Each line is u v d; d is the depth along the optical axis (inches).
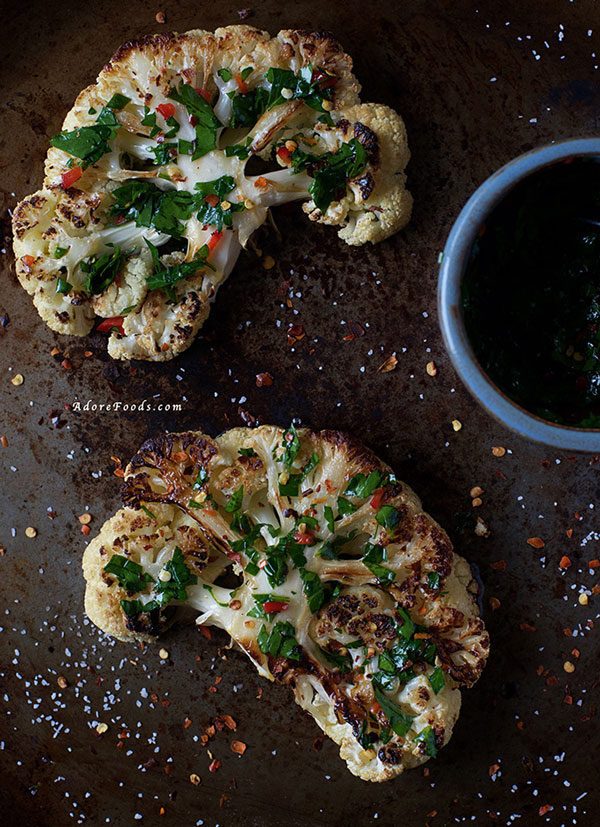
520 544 22.9
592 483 22.9
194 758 23.2
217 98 22.6
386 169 22.1
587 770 23.0
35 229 22.3
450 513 23.0
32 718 23.4
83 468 23.2
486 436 22.9
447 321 20.9
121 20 23.1
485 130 22.9
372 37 23.0
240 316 23.1
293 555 21.8
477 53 22.9
